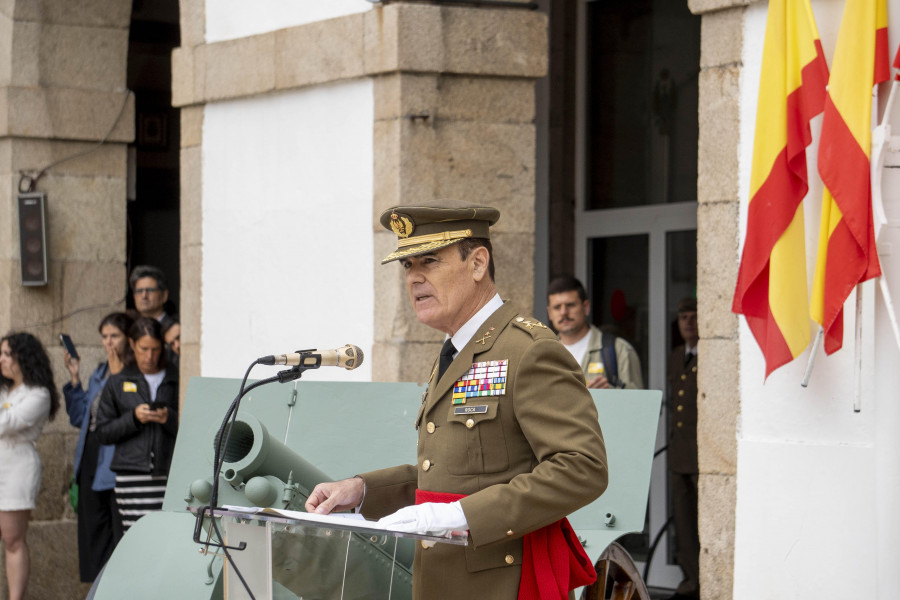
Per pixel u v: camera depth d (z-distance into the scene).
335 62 6.95
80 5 9.06
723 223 5.44
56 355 9.04
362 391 5.13
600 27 9.02
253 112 7.54
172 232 11.57
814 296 4.91
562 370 3.18
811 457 5.11
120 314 7.84
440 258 3.33
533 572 3.20
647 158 8.75
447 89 6.72
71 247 9.12
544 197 9.12
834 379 5.04
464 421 3.24
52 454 8.94
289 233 7.32
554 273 9.09
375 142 6.78
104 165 9.23
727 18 5.44
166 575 4.86
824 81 4.95
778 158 5.04
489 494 3.05
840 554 5.01
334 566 3.70
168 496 5.15
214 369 7.74
